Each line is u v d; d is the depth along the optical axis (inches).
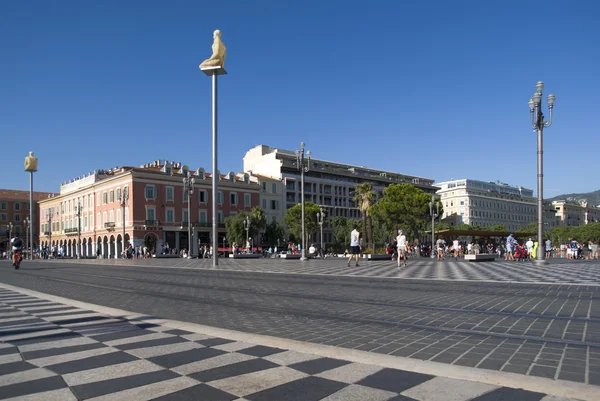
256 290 521.0
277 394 159.5
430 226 3622.0
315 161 3961.6
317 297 443.8
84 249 3166.8
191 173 3014.3
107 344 241.8
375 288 519.2
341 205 4037.9
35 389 168.1
